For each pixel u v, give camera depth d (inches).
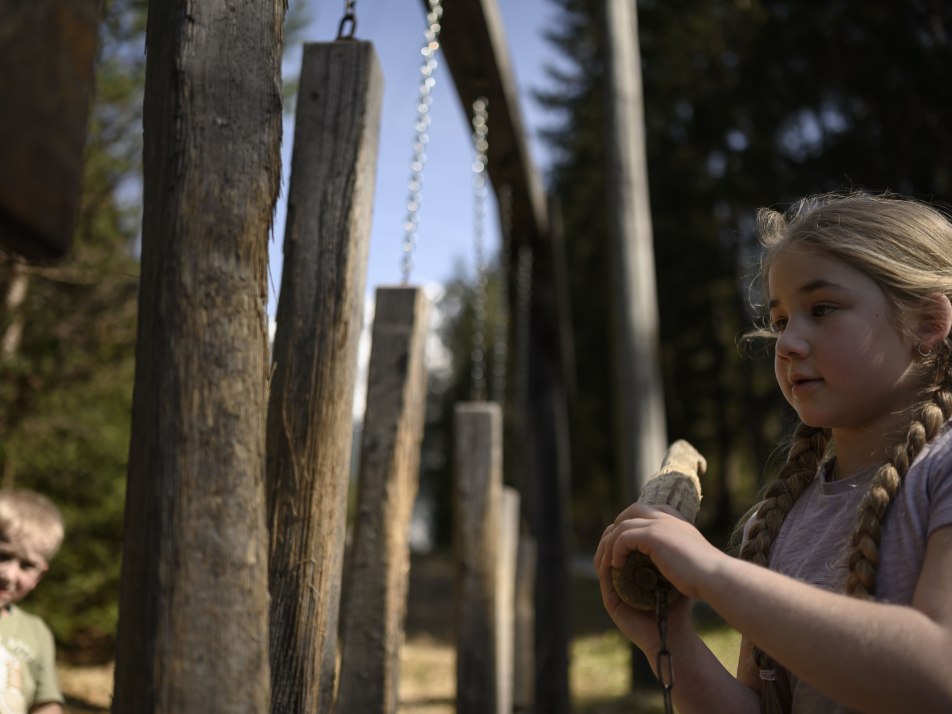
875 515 43.7
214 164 43.9
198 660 39.1
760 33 613.9
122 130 266.7
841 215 49.1
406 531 92.3
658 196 788.6
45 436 245.6
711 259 798.5
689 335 858.1
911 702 37.3
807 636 39.0
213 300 42.5
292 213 66.4
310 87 68.2
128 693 39.0
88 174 253.6
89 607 259.8
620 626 51.6
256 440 42.4
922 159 531.8
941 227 49.6
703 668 50.7
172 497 40.2
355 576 88.6
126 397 267.0
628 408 266.4
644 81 779.4
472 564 135.0
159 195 43.5
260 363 43.5
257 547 41.4
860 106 573.6
